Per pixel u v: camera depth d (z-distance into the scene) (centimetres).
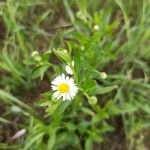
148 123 12
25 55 12
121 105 12
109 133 12
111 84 12
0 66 12
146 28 12
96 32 12
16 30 12
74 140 11
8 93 12
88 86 11
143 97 12
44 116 11
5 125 12
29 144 11
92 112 12
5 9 13
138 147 12
